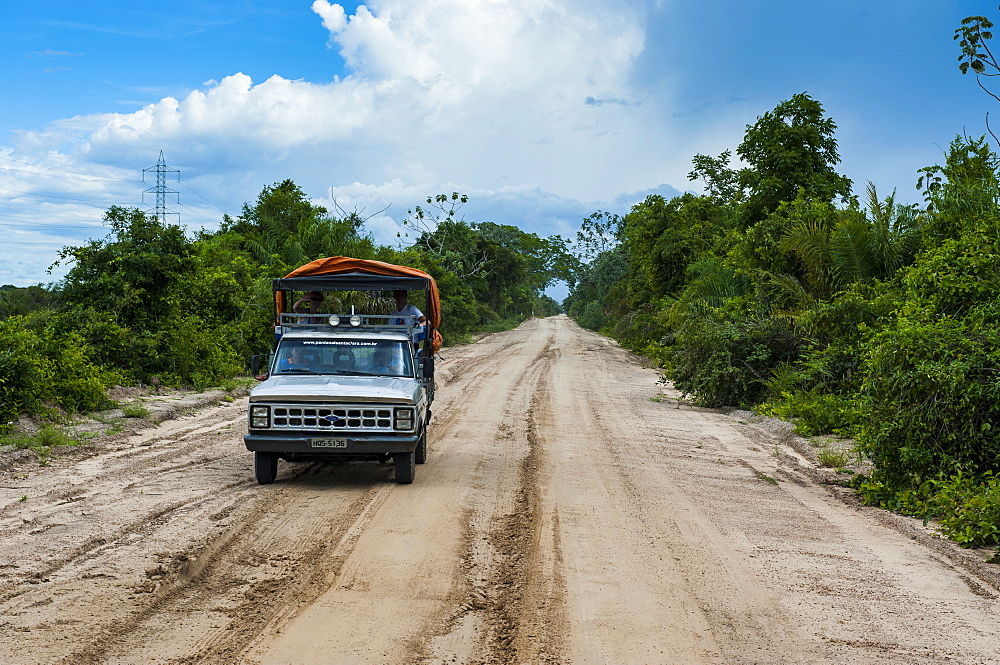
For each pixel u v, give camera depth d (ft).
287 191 133.49
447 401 58.85
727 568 21.56
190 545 21.95
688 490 31.42
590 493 30.12
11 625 16.20
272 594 18.56
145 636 15.90
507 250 241.14
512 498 28.94
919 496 29.32
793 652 16.12
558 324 305.12
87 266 60.95
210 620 16.85
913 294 38.47
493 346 140.97
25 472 31.17
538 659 15.39
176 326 63.00
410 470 30.50
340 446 29.35
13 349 42.37
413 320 36.32
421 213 214.90
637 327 132.26
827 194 92.27
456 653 15.56
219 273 77.61
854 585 20.53
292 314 35.55
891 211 61.57
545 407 56.75
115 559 20.63
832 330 54.70
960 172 56.85
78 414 44.09
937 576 21.57
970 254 36.81
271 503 27.17
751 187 98.68
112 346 56.24
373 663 14.97
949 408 29.45
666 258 122.42
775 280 65.00
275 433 29.45
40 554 20.90
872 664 15.64
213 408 53.26
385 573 20.22
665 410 58.34
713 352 60.49
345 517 25.54
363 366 33.63
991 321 32.32
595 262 285.23
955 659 15.98
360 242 118.11
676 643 16.39
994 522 24.39
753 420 53.52
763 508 29.01
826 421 46.42
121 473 31.55
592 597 18.93
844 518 28.14
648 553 22.65
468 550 22.39
